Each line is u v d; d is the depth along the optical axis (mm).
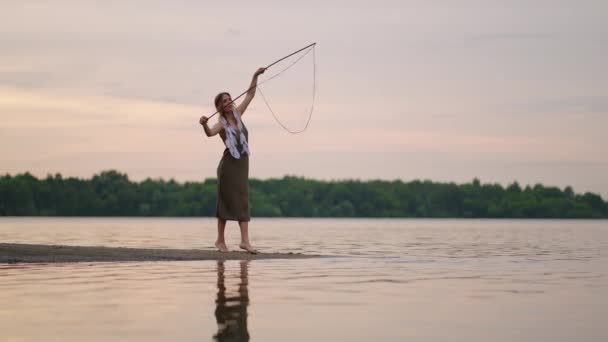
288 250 13797
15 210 84500
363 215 98500
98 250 10602
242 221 11156
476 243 17609
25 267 8484
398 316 4898
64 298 5684
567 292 6262
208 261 9672
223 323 4590
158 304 5391
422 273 8055
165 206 89750
